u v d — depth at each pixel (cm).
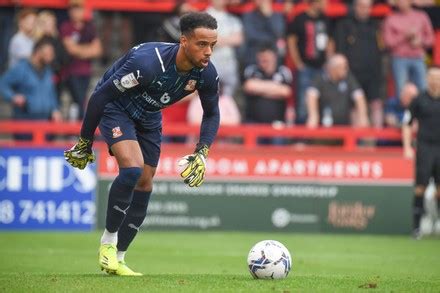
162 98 2805
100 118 2773
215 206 5931
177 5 6188
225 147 5931
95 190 5847
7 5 6506
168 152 5897
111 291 2450
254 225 5941
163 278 2784
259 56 6119
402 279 2988
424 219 5919
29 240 5091
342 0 6712
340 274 3403
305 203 5969
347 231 5984
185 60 2716
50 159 5822
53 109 6116
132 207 2969
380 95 6444
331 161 5981
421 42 6388
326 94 6050
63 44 6147
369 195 5997
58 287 2536
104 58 6575
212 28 2680
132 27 6550
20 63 6031
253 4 6381
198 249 4744
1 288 2527
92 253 4406
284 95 6131
